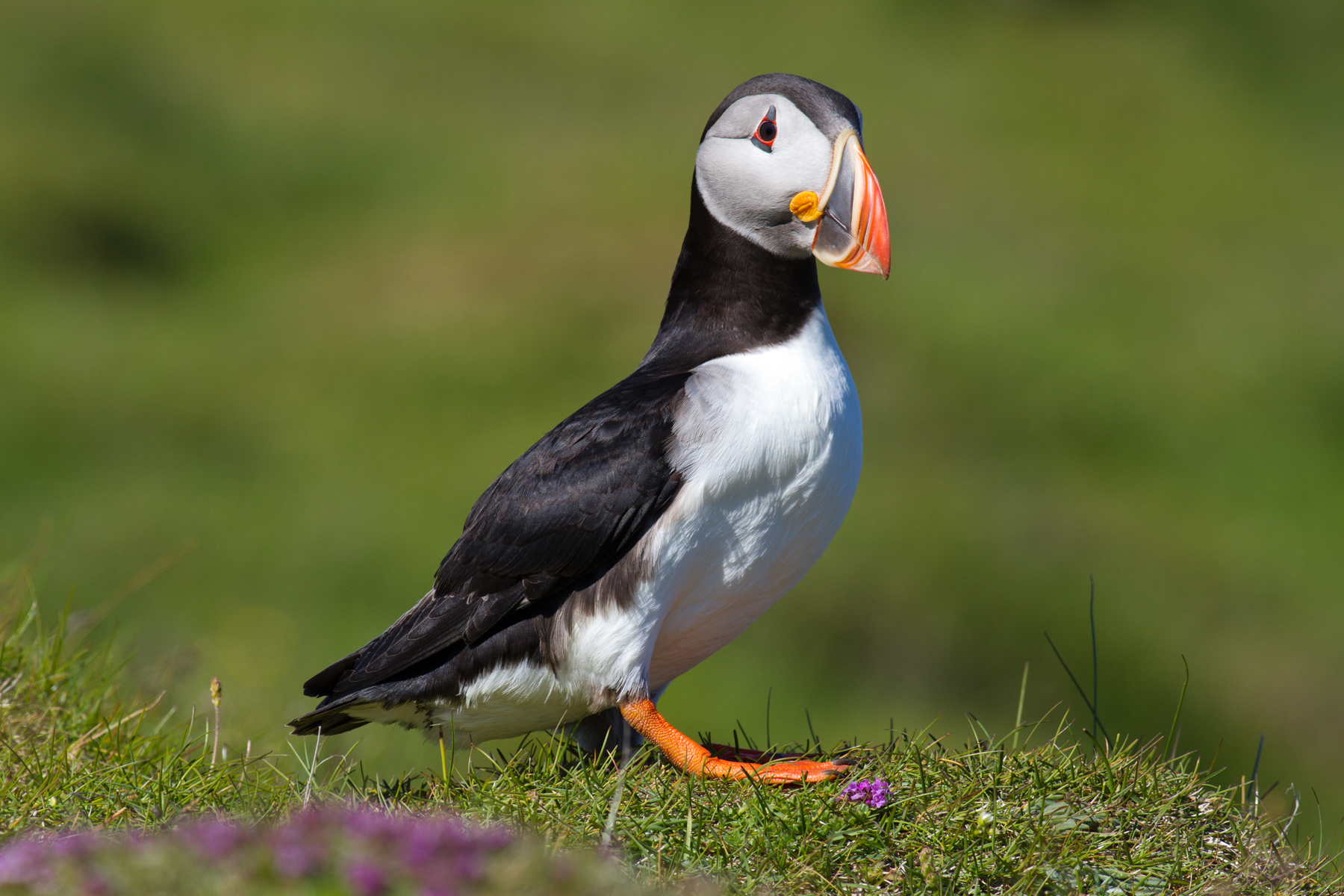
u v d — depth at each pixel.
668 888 4.00
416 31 29.33
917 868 4.41
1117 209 25.05
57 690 6.13
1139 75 31.08
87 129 23.23
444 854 3.32
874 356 18.69
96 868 3.24
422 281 20.16
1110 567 15.73
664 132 25.83
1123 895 4.41
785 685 13.05
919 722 13.02
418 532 14.66
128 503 14.61
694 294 5.41
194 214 22.20
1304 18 34.09
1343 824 5.68
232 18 28.66
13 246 20.00
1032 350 19.44
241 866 3.18
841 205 5.17
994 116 28.17
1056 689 13.96
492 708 5.27
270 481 15.56
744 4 31.95
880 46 30.77
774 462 5.00
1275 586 15.89
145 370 17.48
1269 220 25.66
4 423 15.72
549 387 17.70
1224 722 14.03
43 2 27.00
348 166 24.19
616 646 5.00
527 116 26.50
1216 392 19.45
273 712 8.23
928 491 16.30
